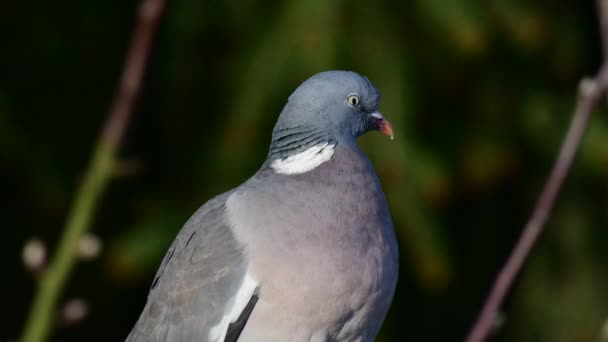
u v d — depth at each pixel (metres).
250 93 11.28
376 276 7.40
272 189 7.51
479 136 12.30
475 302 12.99
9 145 11.90
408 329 12.96
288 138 7.75
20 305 12.78
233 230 7.45
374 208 7.58
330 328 7.34
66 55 12.38
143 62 7.01
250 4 11.61
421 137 11.77
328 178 7.55
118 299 12.95
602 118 12.13
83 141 12.38
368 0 11.28
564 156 6.10
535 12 11.90
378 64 11.16
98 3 12.42
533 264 12.56
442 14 11.40
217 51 11.88
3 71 12.25
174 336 7.69
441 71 11.94
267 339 7.26
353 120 7.87
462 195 13.08
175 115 12.07
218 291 7.44
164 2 6.75
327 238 7.28
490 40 11.88
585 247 12.62
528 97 12.45
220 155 11.59
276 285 7.20
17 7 12.34
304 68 10.98
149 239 11.72
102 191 7.50
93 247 7.46
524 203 12.93
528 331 12.64
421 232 11.34
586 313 12.56
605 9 6.42
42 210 12.42
